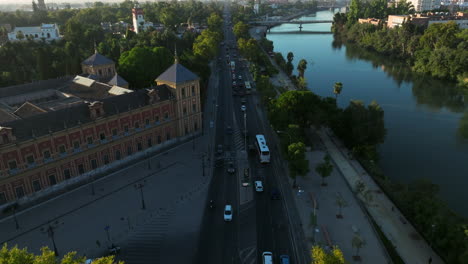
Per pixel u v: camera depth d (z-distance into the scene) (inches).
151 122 4448.8
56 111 3671.3
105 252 2824.8
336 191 3634.4
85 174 3882.9
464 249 2474.2
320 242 2805.1
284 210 3329.2
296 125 4256.9
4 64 7701.8
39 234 3036.4
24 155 3358.8
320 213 3270.2
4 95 5049.2
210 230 3063.5
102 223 3171.8
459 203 3730.3
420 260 2714.1
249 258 2726.4
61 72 7066.9
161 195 3597.4
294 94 4790.8
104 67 6038.4
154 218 3238.2
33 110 4274.1
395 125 5792.3
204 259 2726.4
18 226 3129.9
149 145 4510.3
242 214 3277.6
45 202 3481.8
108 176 3949.3
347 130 4621.1
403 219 3159.5
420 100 7111.2
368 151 4274.1
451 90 7859.3
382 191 3651.6
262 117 5757.9
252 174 3991.1
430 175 4259.4
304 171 3575.3
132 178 3914.9
